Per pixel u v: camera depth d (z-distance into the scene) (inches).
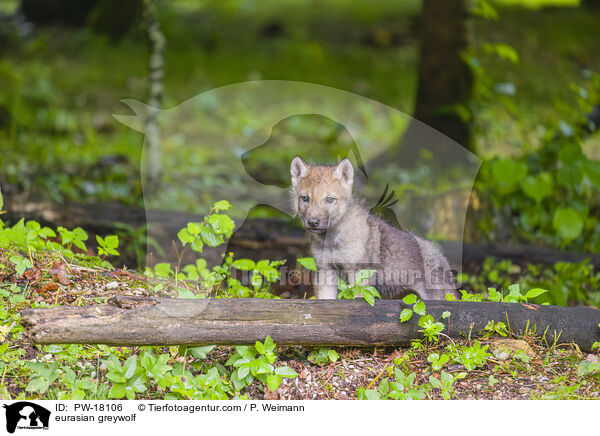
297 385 176.2
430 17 401.7
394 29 791.7
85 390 167.6
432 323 178.7
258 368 164.7
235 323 169.8
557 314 191.2
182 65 637.9
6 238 207.6
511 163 306.5
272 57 698.8
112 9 601.3
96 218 313.1
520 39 651.5
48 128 451.8
